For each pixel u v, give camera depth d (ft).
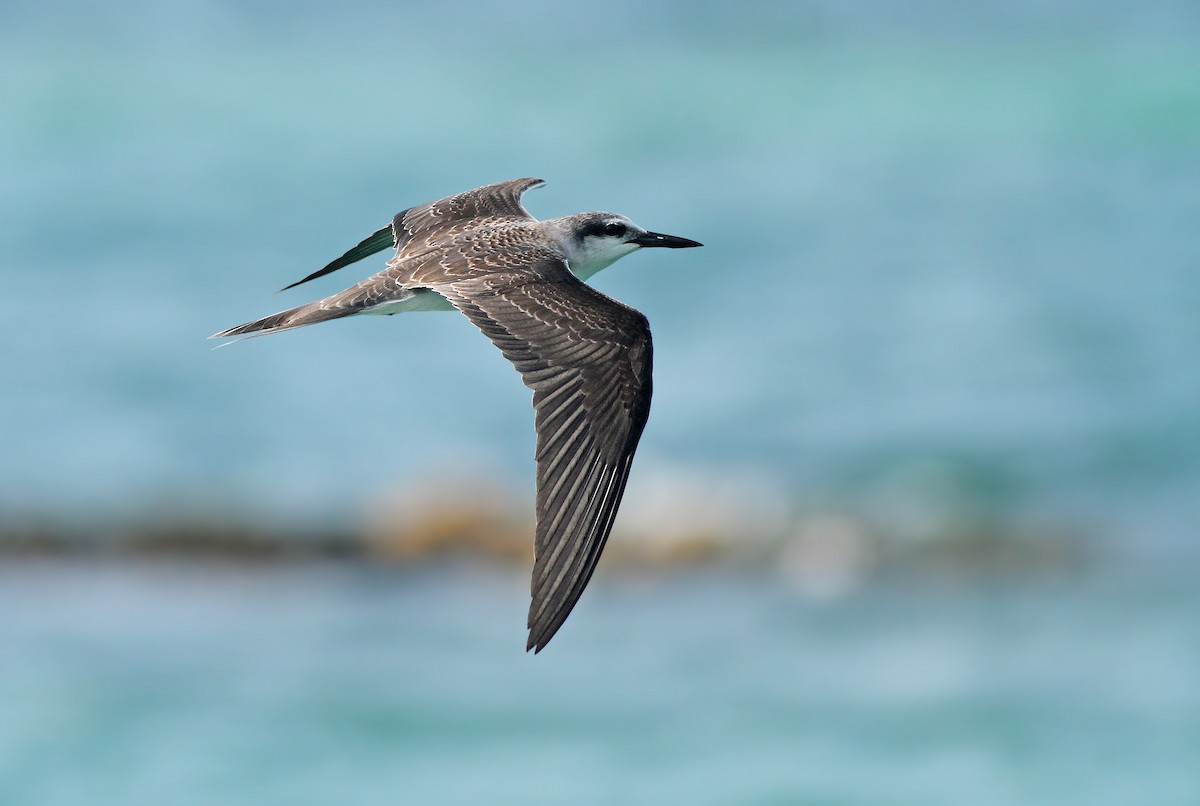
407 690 58.90
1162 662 60.03
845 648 62.59
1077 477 83.82
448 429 92.48
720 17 271.69
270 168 174.70
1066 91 208.95
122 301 119.55
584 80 230.68
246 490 82.07
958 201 156.15
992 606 66.85
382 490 82.07
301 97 217.77
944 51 240.73
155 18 266.16
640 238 34.47
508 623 65.00
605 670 60.44
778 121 201.36
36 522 76.18
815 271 128.67
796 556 73.36
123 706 57.21
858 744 54.39
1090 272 126.82
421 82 230.27
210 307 118.21
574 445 26.48
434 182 168.86
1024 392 97.71
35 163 175.11
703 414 94.53
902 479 83.87
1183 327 110.73
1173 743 53.31
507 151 184.96
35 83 223.10
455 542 74.23
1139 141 180.24
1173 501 80.28
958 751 53.01
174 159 178.50
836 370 102.22
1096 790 51.13
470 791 51.60
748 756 53.21
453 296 28.50
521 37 262.67
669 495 80.02
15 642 63.31
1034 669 59.82
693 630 64.54
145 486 82.43
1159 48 228.63
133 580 70.95
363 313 29.99
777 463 86.63
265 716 56.39
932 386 99.04
